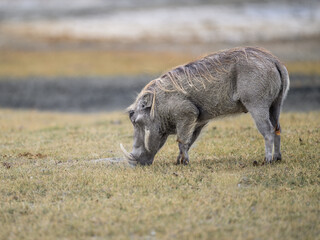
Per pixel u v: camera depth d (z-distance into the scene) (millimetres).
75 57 137750
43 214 23344
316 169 28375
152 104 30688
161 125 31125
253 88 28547
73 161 34000
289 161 30266
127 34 173625
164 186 26625
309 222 21344
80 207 23984
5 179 29281
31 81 107438
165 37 162875
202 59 30547
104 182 27875
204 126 32312
